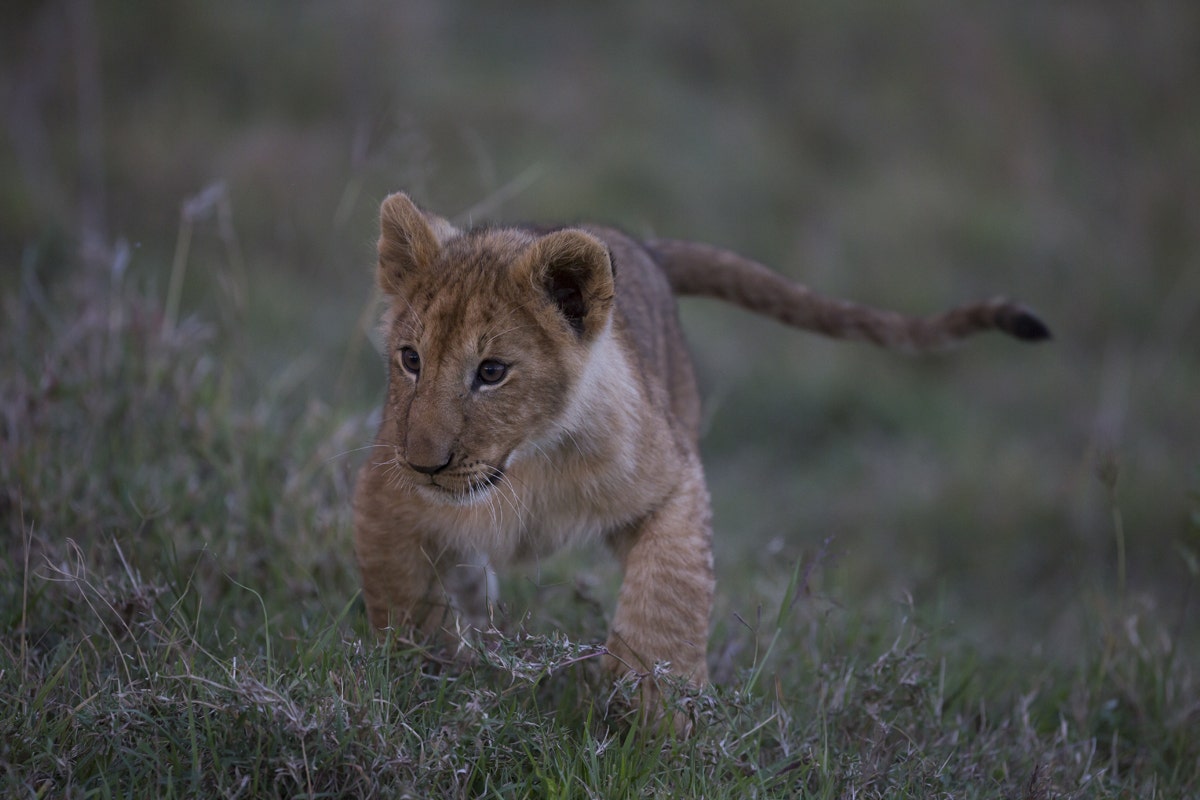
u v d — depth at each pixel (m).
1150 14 34.31
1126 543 15.08
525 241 7.26
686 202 23.89
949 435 18.95
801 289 9.84
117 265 10.22
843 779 6.55
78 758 5.84
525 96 24.61
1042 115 31.30
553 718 6.64
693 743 6.38
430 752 6.00
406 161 15.36
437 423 6.66
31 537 7.89
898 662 7.58
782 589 9.52
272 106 22.97
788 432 18.77
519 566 7.88
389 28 24.89
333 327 17.03
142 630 7.11
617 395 7.11
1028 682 8.98
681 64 29.31
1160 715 8.41
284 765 5.75
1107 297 25.25
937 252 25.16
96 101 21.75
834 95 29.39
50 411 9.20
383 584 7.28
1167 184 29.88
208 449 9.33
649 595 7.11
